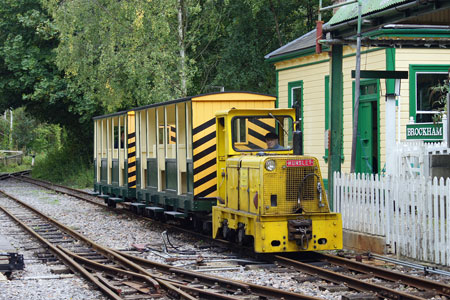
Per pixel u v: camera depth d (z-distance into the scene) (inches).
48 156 1679.4
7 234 622.2
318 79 800.3
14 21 1390.3
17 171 1977.1
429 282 346.6
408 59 666.8
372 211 470.6
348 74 746.8
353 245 490.0
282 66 887.7
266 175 430.0
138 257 466.3
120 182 789.9
